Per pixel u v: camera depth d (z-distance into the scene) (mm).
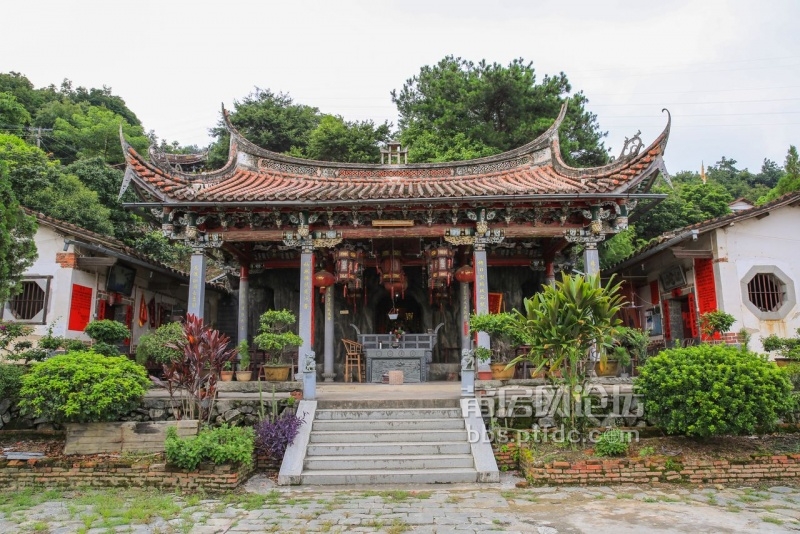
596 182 13445
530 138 27812
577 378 10422
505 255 18016
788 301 15047
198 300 13438
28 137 35969
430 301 17453
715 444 10078
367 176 17594
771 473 8992
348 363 17297
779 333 14906
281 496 8422
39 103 44031
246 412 11156
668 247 16531
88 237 15578
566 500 7953
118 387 10031
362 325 18469
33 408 10031
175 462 8992
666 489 8547
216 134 36000
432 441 10227
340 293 18516
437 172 17484
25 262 11445
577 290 9938
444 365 17609
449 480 9219
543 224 13938
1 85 42344
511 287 18203
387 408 11227
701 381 9516
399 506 7727
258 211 13578
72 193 20375
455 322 18406
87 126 39406
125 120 45531
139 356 12359
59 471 9109
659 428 10508
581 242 13953
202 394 10961
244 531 6695
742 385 9234
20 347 12297
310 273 13594
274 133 35938
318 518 7180
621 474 8922
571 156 27422
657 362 10172
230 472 8883
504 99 28984
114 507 7719
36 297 15117
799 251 15273
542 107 28797
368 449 9906
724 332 14586
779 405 9281
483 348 12180
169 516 7297
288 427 10031
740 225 15359
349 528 6746
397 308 19281
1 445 10406
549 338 10039
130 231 23750
